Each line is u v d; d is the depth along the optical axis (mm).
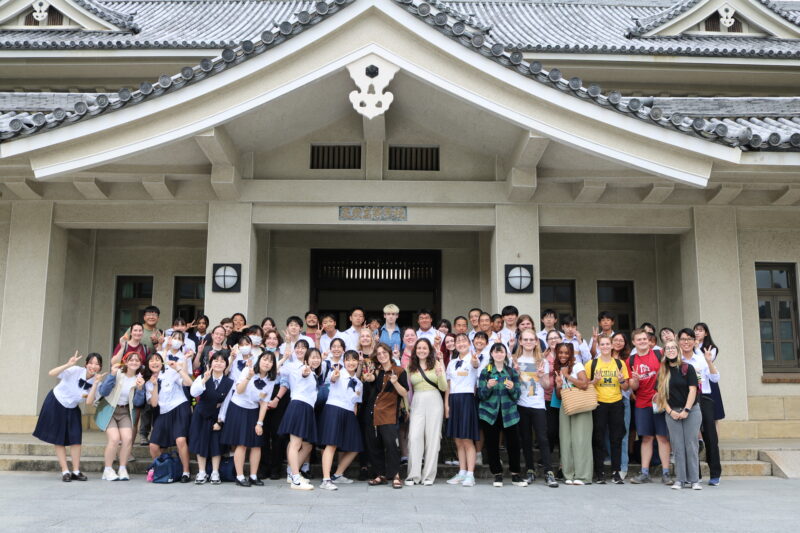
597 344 8211
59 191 10023
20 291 9859
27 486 7000
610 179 9570
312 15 8305
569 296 12180
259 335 7789
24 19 12469
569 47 11336
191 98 8352
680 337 7867
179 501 6152
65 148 8547
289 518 5414
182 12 14656
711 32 12797
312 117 9594
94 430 10922
